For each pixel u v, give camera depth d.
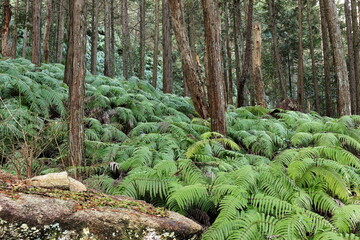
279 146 5.52
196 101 6.79
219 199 2.91
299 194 3.04
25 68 7.82
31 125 4.26
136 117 6.73
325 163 3.30
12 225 1.69
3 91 5.90
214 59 5.18
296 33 18.86
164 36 12.34
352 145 5.01
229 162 4.16
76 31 3.82
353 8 11.55
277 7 17.81
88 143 4.57
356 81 11.23
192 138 5.21
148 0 20.61
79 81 3.80
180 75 19.84
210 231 2.46
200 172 3.38
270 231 2.40
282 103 8.55
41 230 1.77
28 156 3.01
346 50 20.12
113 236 1.93
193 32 14.85
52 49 16.64
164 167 3.29
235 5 13.14
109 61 13.06
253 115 7.38
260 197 2.87
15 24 13.48
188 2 14.91
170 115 7.17
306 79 19.39
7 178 2.43
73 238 1.84
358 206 2.78
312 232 2.56
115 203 2.27
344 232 2.58
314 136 4.95
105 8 13.18
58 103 5.93
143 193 3.04
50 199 1.98
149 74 20.86
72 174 3.38
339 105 7.79
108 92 7.43
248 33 8.70
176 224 2.16
